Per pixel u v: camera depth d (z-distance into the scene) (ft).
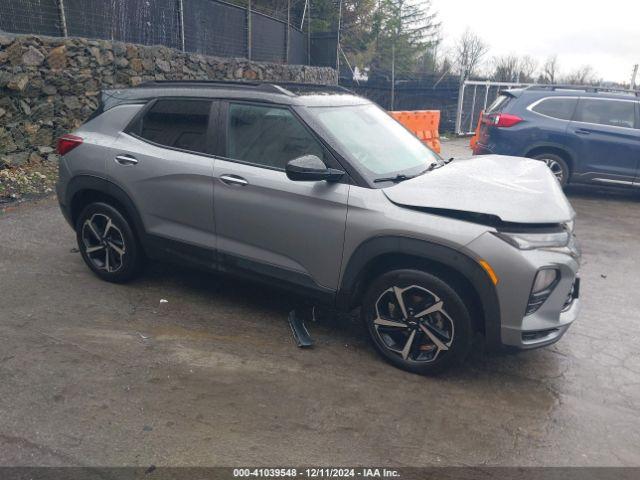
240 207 12.92
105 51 30.27
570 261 11.08
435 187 11.60
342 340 13.19
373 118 14.48
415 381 11.58
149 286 15.62
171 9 36.58
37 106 26.61
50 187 24.72
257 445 9.30
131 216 14.57
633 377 12.26
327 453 9.21
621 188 31.07
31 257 17.15
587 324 14.90
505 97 31.42
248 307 14.69
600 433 10.19
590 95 29.66
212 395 10.63
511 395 11.29
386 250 11.33
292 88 13.61
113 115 15.10
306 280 12.59
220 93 13.58
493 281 10.53
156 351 12.14
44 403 10.03
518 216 10.64
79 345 12.16
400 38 104.42
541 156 30.01
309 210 12.10
